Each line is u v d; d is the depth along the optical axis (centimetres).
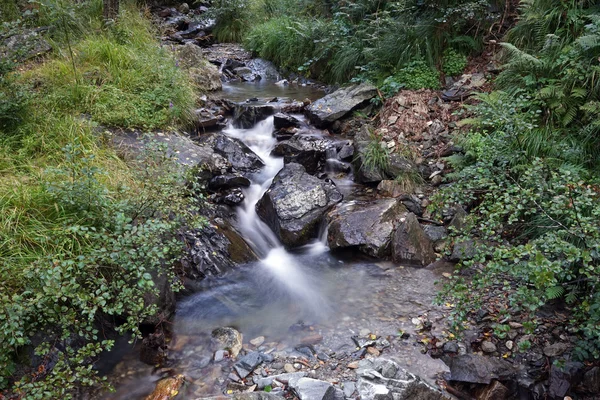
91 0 859
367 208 509
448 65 715
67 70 632
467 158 550
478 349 354
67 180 399
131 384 332
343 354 354
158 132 595
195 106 708
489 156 466
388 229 485
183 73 753
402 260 467
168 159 419
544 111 534
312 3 1055
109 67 667
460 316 331
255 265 483
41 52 675
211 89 852
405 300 414
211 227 489
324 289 441
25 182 420
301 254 504
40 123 520
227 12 1225
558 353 335
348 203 535
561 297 386
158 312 376
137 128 593
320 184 543
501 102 480
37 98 561
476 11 712
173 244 382
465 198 451
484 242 411
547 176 429
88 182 369
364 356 351
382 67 757
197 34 1216
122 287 317
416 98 677
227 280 453
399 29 752
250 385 326
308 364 345
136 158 473
